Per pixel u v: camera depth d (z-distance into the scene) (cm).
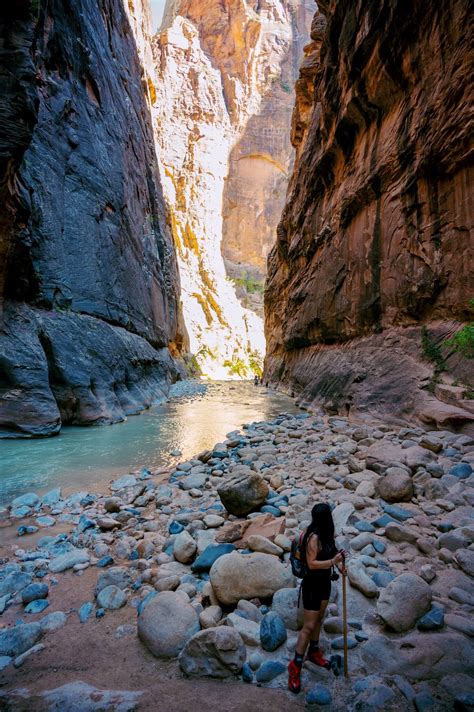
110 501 630
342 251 1596
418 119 1041
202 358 5575
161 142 6203
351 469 697
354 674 283
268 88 7756
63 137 1558
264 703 263
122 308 1930
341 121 1469
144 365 2127
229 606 363
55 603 395
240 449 963
